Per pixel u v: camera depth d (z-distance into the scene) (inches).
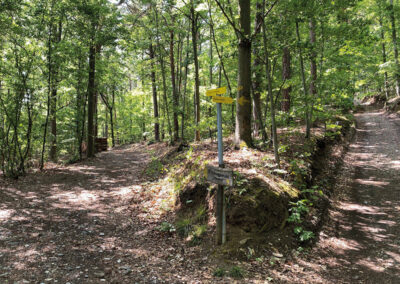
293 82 381.4
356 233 210.5
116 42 526.0
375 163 369.7
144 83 818.2
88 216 243.6
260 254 172.2
